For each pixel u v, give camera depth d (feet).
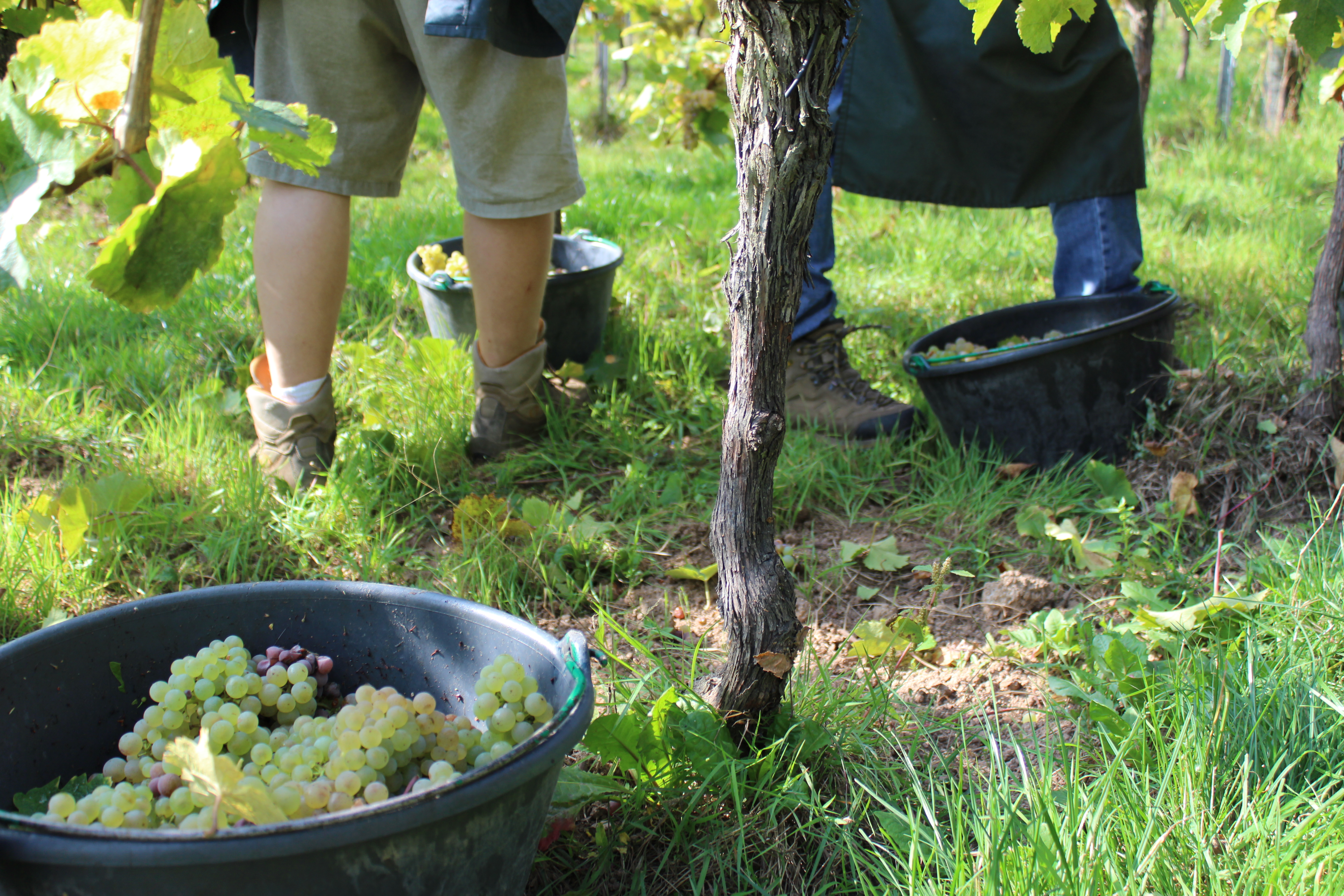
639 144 25.70
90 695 4.00
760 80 3.63
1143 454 7.67
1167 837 3.76
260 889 2.76
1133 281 8.80
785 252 3.83
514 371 8.11
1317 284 7.36
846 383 8.94
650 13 13.47
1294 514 6.98
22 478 7.50
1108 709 4.63
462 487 7.70
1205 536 6.93
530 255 7.65
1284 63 21.21
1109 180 8.40
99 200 16.49
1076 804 3.93
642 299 11.59
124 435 8.15
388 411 8.49
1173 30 42.63
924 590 6.53
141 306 2.46
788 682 5.02
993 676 5.53
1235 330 9.62
